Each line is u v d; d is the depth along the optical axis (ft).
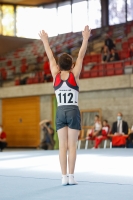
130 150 67.62
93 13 117.91
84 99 93.30
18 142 104.68
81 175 31.22
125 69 89.20
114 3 114.42
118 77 86.17
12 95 103.86
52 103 98.32
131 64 92.48
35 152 69.67
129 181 27.07
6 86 111.86
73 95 25.11
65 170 25.57
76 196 20.76
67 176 27.55
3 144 89.92
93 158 50.34
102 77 88.48
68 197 20.51
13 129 105.60
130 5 111.45
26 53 119.24
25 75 110.32
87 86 90.74
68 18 122.93
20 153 67.00
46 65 104.06
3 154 64.49
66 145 25.62
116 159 48.03
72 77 25.11
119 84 85.97
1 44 121.29
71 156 25.31
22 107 103.96
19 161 48.47
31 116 102.27
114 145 77.05
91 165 40.40
